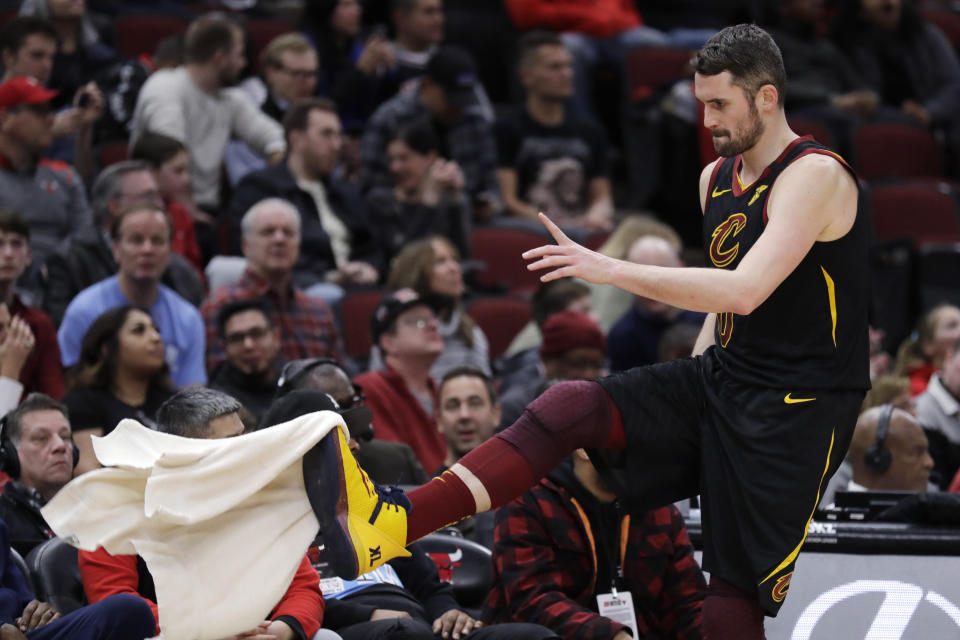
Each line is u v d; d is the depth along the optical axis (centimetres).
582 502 1430
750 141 1099
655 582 1438
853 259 1103
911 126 3581
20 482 1548
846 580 1448
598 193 3197
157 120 2702
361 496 1095
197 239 2573
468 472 1120
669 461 1159
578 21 3544
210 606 1084
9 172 2367
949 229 3234
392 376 2072
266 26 3375
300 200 2594
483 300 2611
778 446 1094
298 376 1647
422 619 1458
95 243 2239
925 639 1412
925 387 2528
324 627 1449
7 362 1798
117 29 3231
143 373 1869
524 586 1402
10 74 2655
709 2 3847
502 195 3106
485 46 3641
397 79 3200
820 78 3672
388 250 2681
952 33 4138
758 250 1054
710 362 1153
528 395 2027
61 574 1397
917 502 1495
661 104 3275
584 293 2409
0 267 1930
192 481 1090
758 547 1097
